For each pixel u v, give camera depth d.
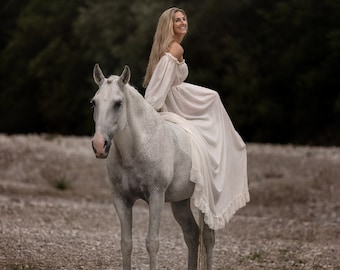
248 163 36.62
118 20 69.12
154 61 12.47
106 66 70.69
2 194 27.16
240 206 12.92
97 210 23.98
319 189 28.89
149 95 12.13
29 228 18.94
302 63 59.38
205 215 11.86
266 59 61.00
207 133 12.53
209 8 63.59
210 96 12.80
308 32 58.25
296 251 17.00
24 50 83.81
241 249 17.33
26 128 85.56
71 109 76.88
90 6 76.94
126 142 10.98
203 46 64.31
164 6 64.44
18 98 85.06
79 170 35.72
